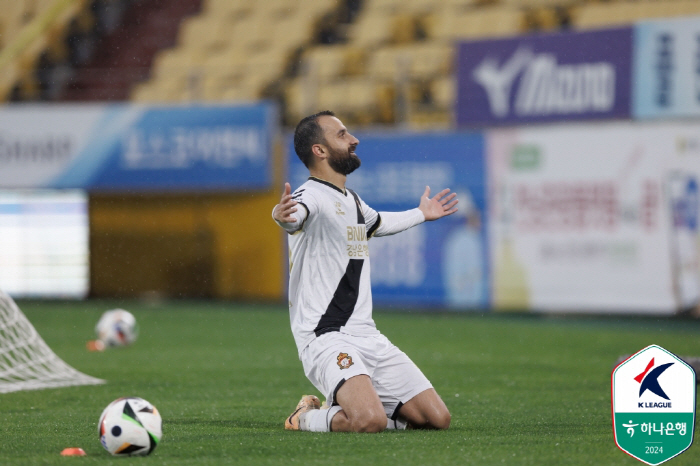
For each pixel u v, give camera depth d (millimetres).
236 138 49750
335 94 57594
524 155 44281
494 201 45000
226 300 52531
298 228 15734
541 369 27828
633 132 41844
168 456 13703
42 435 16172
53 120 51625
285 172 50250
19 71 67375
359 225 16562
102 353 32625
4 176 52188
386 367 16281
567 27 57562
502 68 44812
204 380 25719
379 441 14758
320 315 16078
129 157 51062
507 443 14750
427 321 43375
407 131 46812
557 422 17609
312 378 16344
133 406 13805
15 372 25500
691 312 40812
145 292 54219
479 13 60938
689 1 54562
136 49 67688
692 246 40625
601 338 36406
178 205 53312
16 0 71312
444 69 56719
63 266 55781
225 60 65312
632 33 41656
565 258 43469
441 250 46188
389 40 62000
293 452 13914
